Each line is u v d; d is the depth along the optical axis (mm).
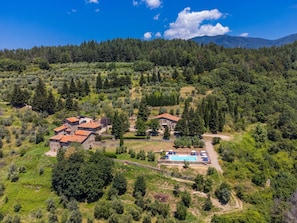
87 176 69375
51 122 118000
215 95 139500
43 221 62469
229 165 81188
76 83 163000
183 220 64500
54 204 67500
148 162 81250
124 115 111812
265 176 80375
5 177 78750
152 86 157375
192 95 142500
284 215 70375
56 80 173750
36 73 198250
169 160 81312
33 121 114938
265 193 75875
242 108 132875
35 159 85188
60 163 72062
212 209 68000
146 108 112312
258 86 158375
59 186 70188
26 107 132000
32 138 99500
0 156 90688
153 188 72812
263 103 139875
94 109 127062
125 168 78188
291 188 81625
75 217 61781
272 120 123062
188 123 100562
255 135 107750
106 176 72938
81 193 68938
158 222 62094
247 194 73000
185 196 68438
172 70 197000
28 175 77812
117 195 70375
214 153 88875
